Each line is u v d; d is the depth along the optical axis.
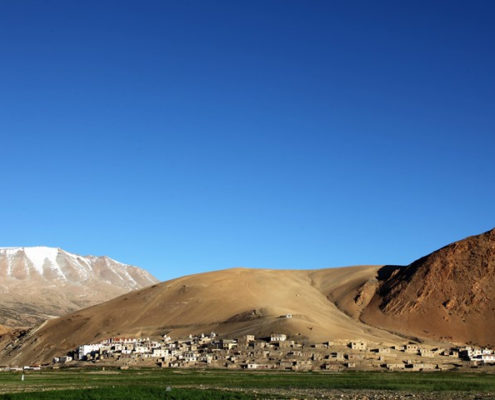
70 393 102.44
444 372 198.62
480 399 112.38
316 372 197.62
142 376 176.88
